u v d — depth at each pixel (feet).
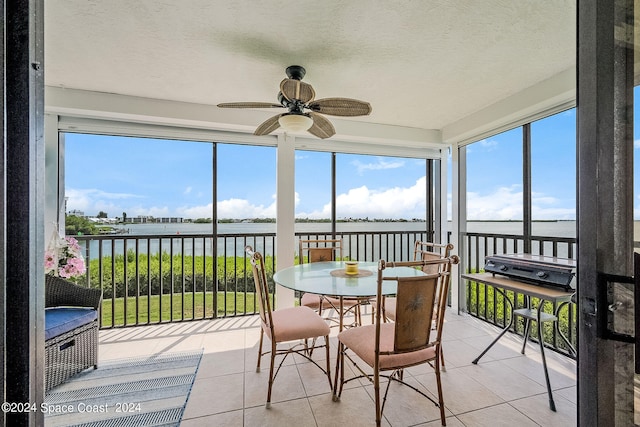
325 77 7.95
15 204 1.81
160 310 10.77
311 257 10.67
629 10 2.36
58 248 8.05
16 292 1.80
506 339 9.37
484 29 5.88
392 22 5.66
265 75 7.84
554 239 8.84
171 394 6.50
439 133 12.64
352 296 6.09
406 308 5.08
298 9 5.31
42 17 1.96
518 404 6.13
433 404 6.12
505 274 7.71
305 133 10.99
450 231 13.38
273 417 5.76
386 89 8.70
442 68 7.47
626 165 2.37
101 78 8.00
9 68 1.80
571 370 7.43
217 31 5.96
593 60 2.48
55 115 9.14
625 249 2.34
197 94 9.09
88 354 7.40
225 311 11.40
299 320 6.95
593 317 2.43
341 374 6.27
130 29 5.89
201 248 12.43
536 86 8.34
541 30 5.91
